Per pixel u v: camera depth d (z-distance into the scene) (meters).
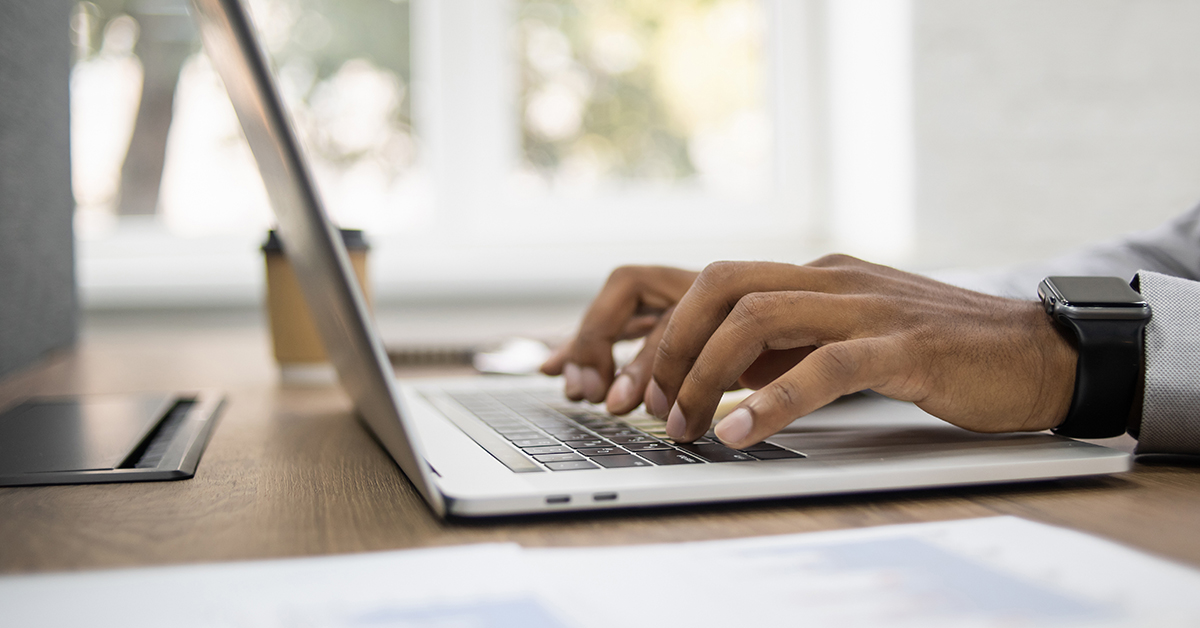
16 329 0.85
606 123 1.77
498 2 1.70
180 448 0.47
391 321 1.54
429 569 0.27
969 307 0.45
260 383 0.80
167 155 1.59
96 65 1.54
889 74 1.59
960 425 0.42
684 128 1.79
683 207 1.79
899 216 1.58
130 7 1.55
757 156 1.81
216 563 0.28
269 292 0.80
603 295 0.61
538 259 1.59
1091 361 0.42
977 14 1.55
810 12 1.77
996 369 0.42
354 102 1.67
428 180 1.71
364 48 1.66
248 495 0.37
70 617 0.23
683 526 0.32
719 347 0.41
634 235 1.77
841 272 0.47
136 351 1.11
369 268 0.84
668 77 1.79
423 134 1.71
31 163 0.90
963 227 1.58
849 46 1.70
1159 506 0.34
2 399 0.66
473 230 1.72
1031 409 0.42
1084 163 1.61
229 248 1.60
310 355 0.79
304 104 1.64
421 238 1.70
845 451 0.40
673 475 0.35
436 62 1.69
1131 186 1.62
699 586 0.25
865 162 1.67
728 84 1.80
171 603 0.24
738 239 1.78
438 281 1.55
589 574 0.26
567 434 0.45
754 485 0.34
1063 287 0.43
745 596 0.24
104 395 0.69
